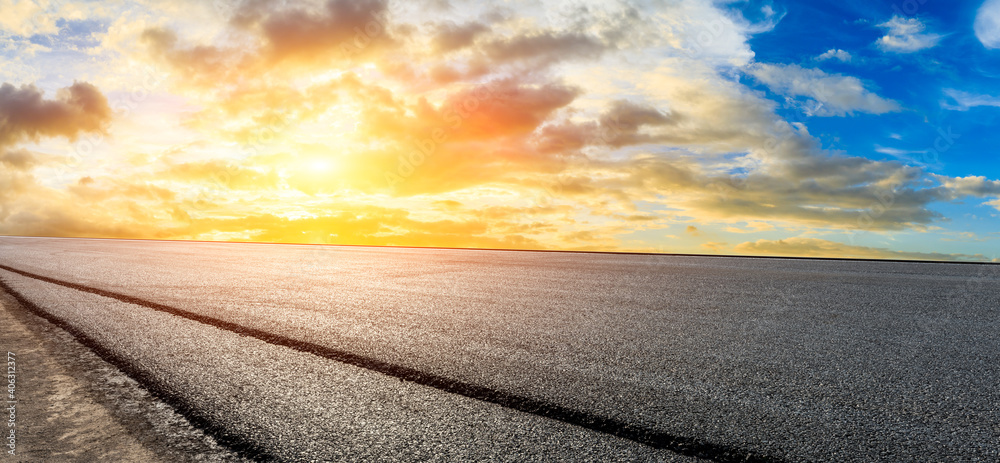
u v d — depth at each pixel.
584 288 5.71
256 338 3.29
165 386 2.38
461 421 1.97
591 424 1.95
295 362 2.76
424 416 2.02
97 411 2.10
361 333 3.42
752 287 5.82
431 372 2.57
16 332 3.45
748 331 3.51
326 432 1.88
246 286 5.74
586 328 3.58
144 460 1.68
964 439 1.84
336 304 4.56
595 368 2.64
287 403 2.17
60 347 3.08
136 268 7.60
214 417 2.02
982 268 8.27
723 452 1.73
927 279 6.65
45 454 1.72
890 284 6.12
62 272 6.90
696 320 3.89
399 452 1.72
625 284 6.09
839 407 2.13
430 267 8.41
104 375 2.56
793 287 5.84
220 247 14.95
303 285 5.88
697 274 7.29
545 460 1.66
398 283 6.14
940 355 2.92
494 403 2.16
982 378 2.51
